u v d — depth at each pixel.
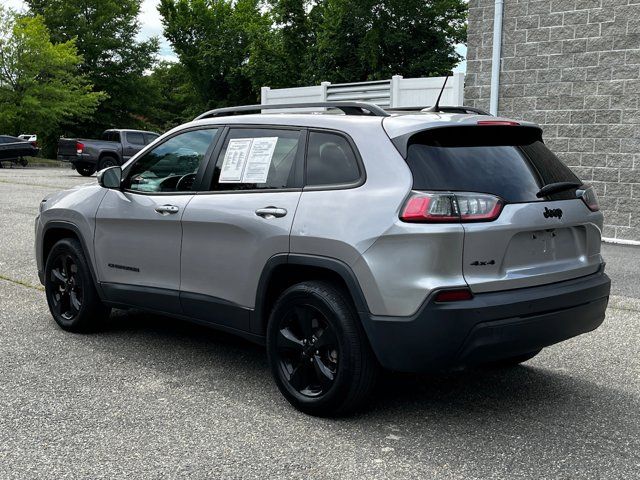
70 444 3.68
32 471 3.36
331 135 4.21
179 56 54.03
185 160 4.99
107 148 26.45
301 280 4.34
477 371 5.04
